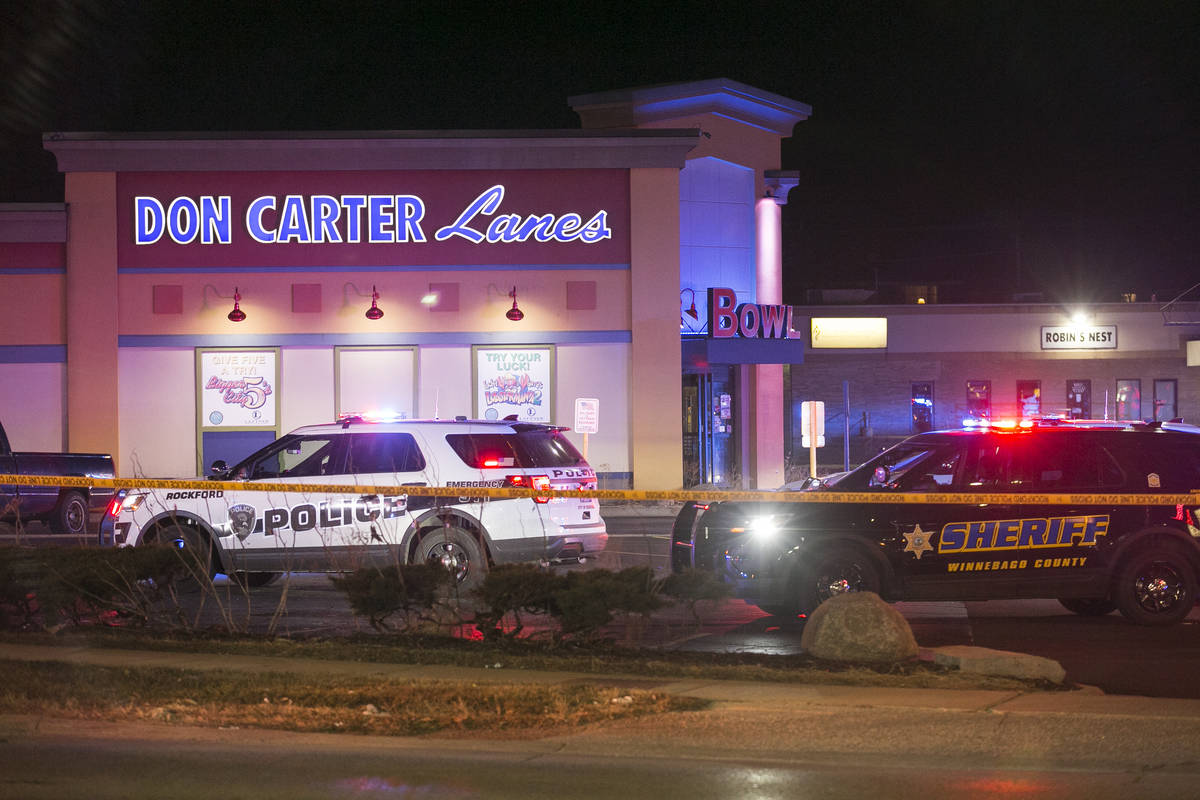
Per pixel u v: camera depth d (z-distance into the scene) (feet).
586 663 28.30
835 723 22.98
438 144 80.28
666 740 22.26
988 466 36.88
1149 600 36.14
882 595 36.37
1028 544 36.14
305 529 41.42
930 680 26.53
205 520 41.83
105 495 78.64
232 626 33.27
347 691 25.35
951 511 36.27
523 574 30.53
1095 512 36.24
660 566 47.70
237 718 23.65
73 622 33.40
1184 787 19.66
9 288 79.77
